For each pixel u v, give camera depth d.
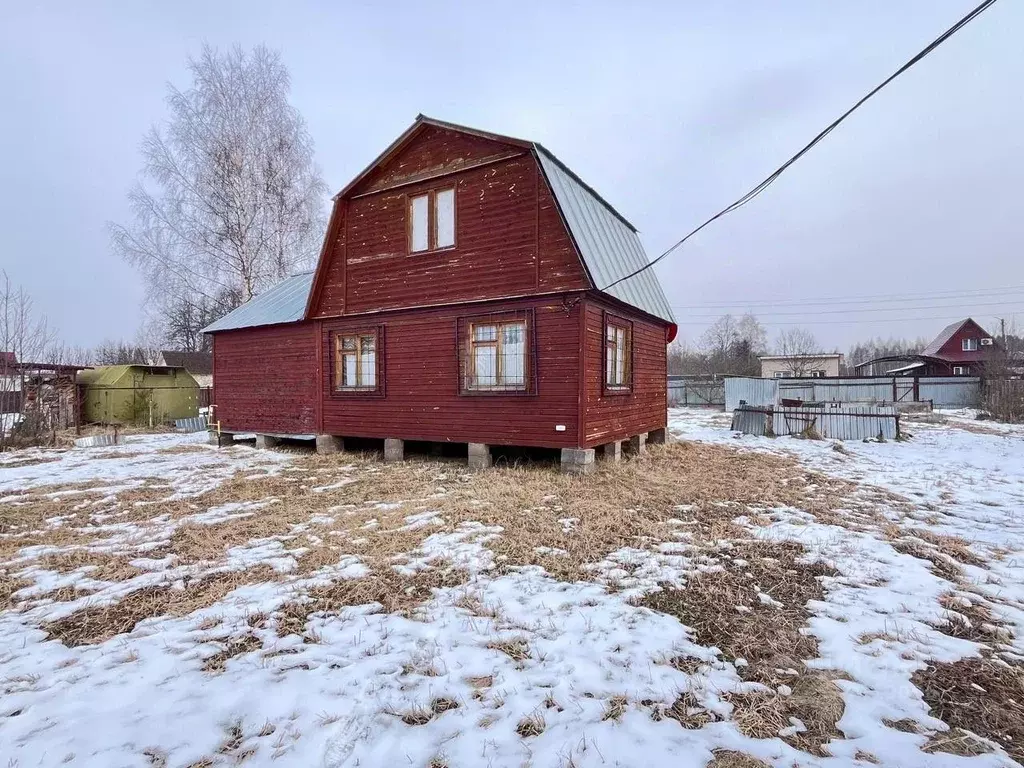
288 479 9.13
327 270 11.67
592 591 4.30
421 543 5.54
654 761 2.36
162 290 20.98
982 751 2.45
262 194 21.55
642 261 12.98
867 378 28.48
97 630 3.72
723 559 5.04
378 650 3.38
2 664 3.25
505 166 9.48
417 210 10.54
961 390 28.41
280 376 12.79
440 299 10.11
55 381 17.83
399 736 2.56
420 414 10.41
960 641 3.49
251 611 3.95
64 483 8.88
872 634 3.57
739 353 55.84
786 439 15.73
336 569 4.81
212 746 2.48
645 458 11.12
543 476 8.69
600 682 3.00
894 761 2.37
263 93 21.75
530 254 9.18
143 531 6.07
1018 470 10.26
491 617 3.85
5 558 5.21
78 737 2.52
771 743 2.49
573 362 8.78
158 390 20.80
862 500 7.64
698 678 3.04
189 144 20.70
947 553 5.28
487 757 2.41
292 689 2.93
